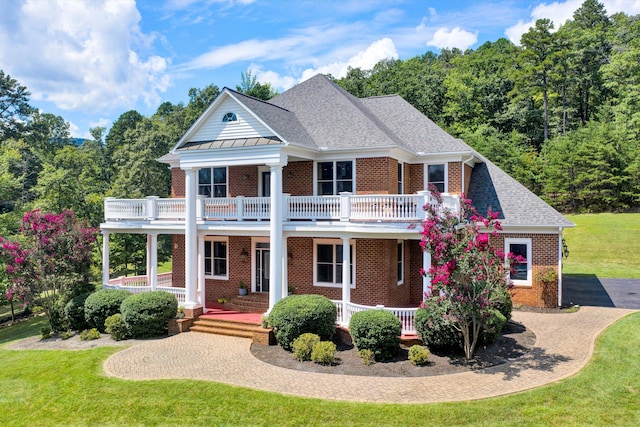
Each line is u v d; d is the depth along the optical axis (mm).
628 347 14922
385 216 17047
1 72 65812
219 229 19906
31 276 20547
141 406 11773
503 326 16531
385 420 10555
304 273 21312
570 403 11070
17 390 13492
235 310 20859
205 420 10945
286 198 18844
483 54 75188
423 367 13867
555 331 17312
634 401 11102
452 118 62594
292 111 23078
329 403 11406
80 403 12203
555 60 61250
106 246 22688
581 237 39719
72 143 79812
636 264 33250
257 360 14945
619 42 67562
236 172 22891
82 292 21297
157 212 21703
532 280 21984
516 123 62625
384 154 19297
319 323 15781
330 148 19812
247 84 66375
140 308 18109
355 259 20250
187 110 65438
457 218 14906
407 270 22312
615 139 48750
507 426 10148
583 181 48969
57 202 38125
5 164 35594
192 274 19844
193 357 15414
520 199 23109
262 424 10633
